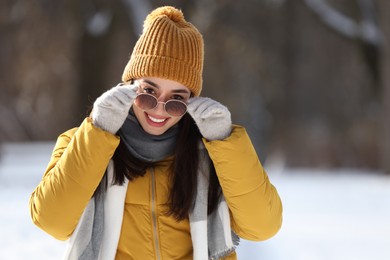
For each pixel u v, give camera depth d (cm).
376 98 2828
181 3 2562
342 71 3481
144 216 396
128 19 2603
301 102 3753
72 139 377
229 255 412
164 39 397
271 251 866
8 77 2858
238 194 388
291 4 2958
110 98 374
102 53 2538
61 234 385
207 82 3062
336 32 2762
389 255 864
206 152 405
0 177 1798
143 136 395
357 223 1140
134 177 394
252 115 3775
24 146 3306
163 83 398
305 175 2772
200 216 396
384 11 2245
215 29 2767
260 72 3291
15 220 1000
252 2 2939
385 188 1767
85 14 2542
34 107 3209
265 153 3981
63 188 372
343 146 3862
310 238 987
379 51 2698
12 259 715
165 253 395
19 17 2545
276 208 402
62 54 2645
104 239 388
